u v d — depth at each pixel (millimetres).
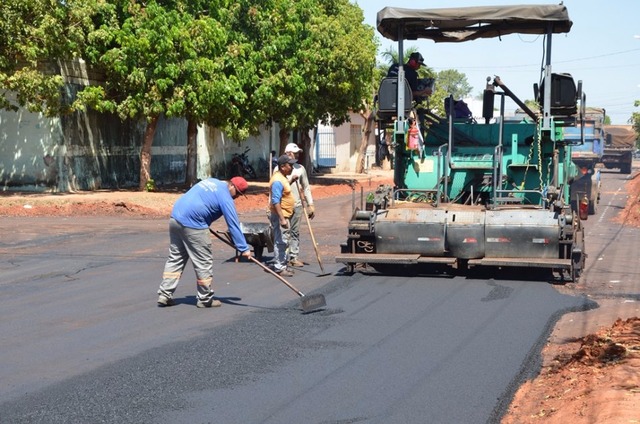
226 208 9609
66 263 13031
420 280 11734
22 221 18828
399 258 11641
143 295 10508
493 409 6215
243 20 27688
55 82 22328
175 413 6074
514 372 7191
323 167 50406
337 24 32344
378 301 10258
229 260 13586
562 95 12227
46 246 14922
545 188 12492
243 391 6609
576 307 10039
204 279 9680
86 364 7320
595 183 23969
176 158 31203
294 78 28781
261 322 9031
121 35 23359
